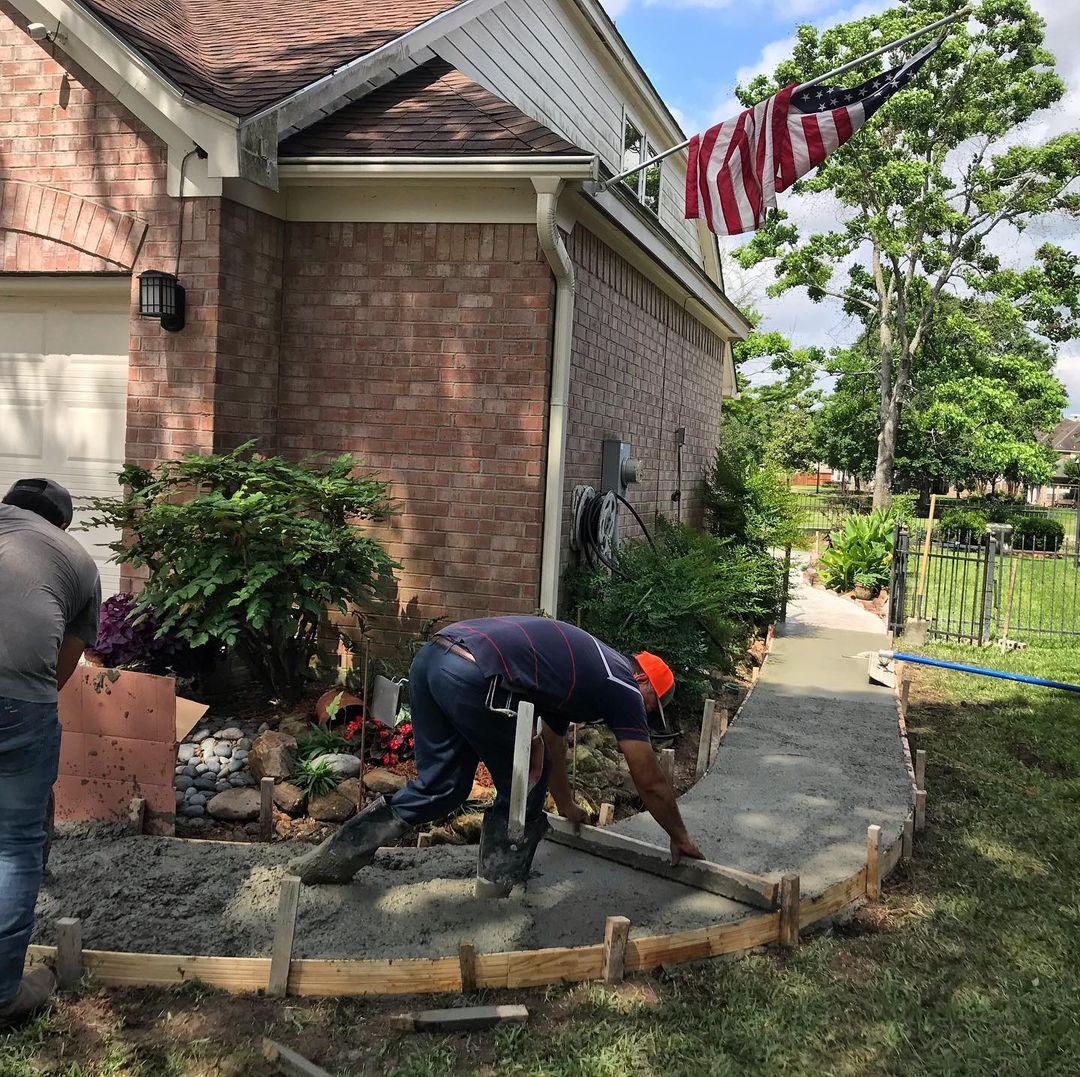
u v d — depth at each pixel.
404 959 3.29
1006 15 28.36
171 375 6.46
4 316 7.20
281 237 6.95
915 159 29.53
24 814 2.96
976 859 4.80
